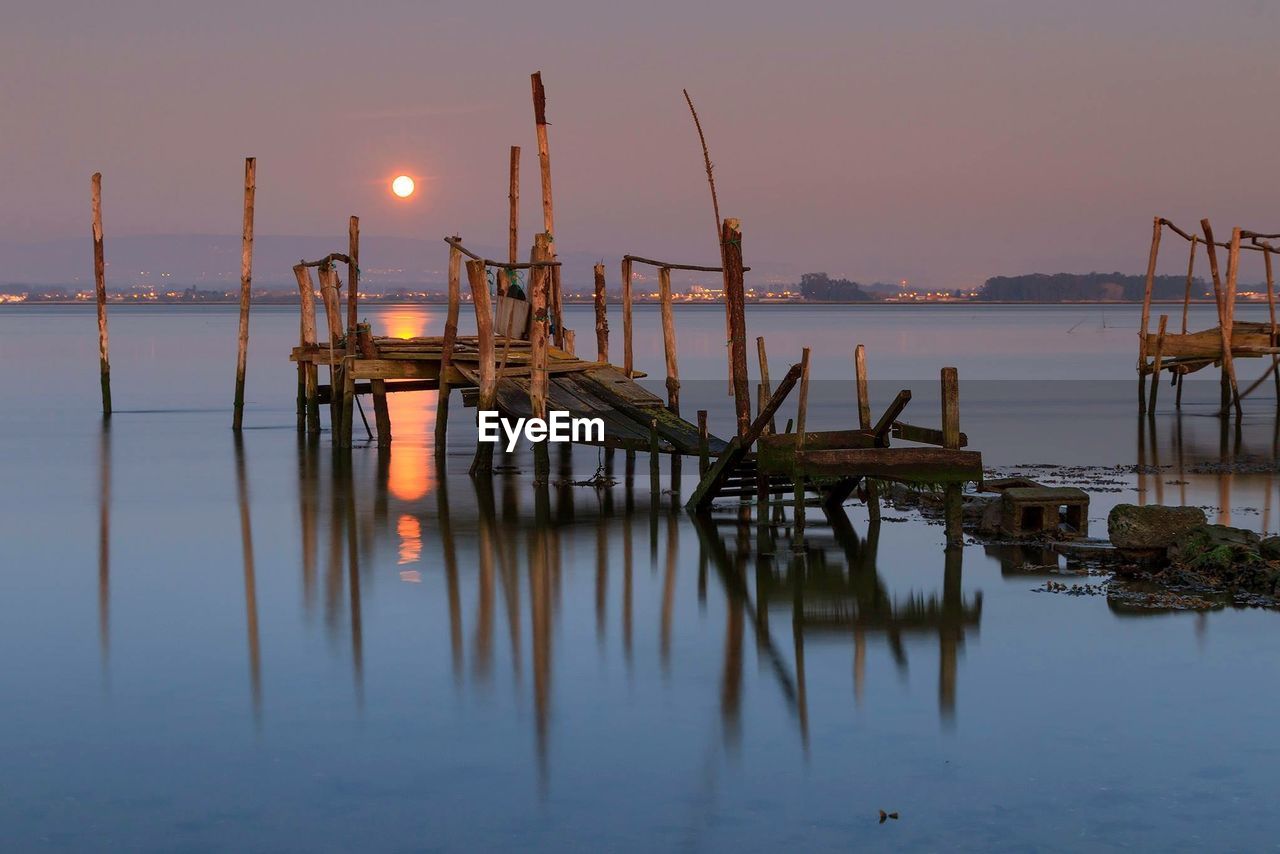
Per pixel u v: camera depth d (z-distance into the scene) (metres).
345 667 14.21
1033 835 10.09
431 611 16.56
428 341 32.56
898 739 11.99
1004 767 11.34
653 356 84.88
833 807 10.59
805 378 19.84
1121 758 11.51
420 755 11.68
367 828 10.26
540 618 16.19
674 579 18.20
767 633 15.42
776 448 20.25
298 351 35.38
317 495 25.52
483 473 27.73
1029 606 16.45
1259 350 39.72
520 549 20.23
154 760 11.59
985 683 13.52
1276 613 16.03
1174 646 14.70
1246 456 31.33
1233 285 38.97
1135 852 9.80
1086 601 16.67
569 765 11.44
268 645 15.04
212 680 13.75
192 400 49.34
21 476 28.45
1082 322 177.62
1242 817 10.34
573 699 13.12
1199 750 11.67
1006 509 20.61
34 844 10.00
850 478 22.30
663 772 11.29
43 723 12.47
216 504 24.58
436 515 23.17
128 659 14.51
